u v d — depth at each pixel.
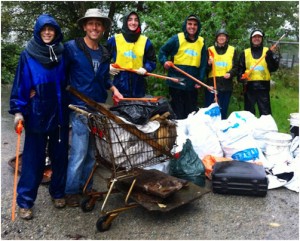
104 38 11.38
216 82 6.05
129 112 3.39
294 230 3.46
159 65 6.86
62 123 3.55
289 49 13.22
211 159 4.71
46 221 3.55
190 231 3.40
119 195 4.11
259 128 5.21
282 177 4.50
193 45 5.71
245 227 3.50
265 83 6.19
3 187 4.26
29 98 3.37
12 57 14.60
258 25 10.24
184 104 6.00
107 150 3.39
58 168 3.74
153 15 7.13
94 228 3.43
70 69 3.66
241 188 4.14
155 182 3.66
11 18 14.91
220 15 7.01
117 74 4.95
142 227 3.46
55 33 3.34
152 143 3.47
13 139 6.23
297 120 5.46
